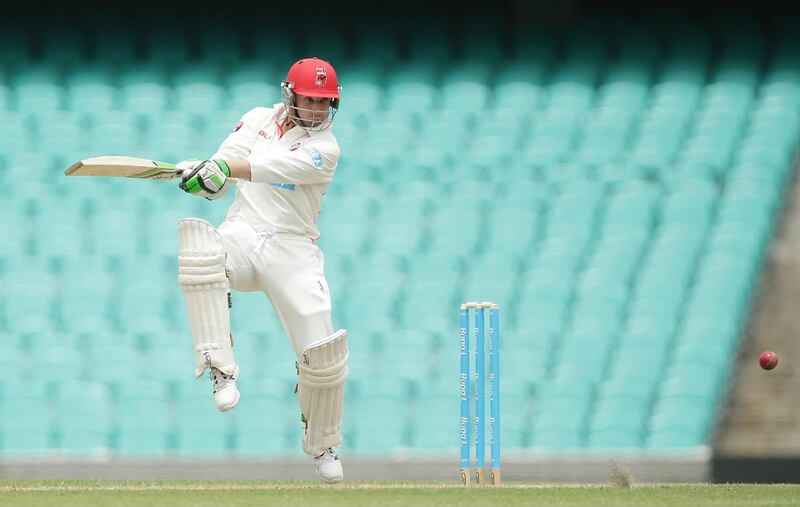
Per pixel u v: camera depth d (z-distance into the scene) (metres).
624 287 40.03
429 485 20.06
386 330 39.03
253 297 39.53
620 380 36.81
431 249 41.94
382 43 49.78
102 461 32.16
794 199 43.91
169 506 15.61
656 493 18.16
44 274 40.81
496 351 21.67
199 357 18.39
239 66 48.88
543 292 40.03
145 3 50.09
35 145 45.62
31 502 15.95
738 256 40.97
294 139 19.11
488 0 50.41
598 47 49.38
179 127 46.09
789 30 49.69
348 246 41.75
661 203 43.03
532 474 31.83
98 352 37.88
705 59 48.91
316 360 18.72
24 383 36.47
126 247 41.84
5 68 48.56
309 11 50.44
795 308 40.03
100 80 48.09
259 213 18.92
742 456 31.84
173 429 35.59
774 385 37.72
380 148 45.44
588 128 46.03
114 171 17.81
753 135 45.62
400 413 35.84
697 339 37.91
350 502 16.22
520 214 42.81
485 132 46.09
